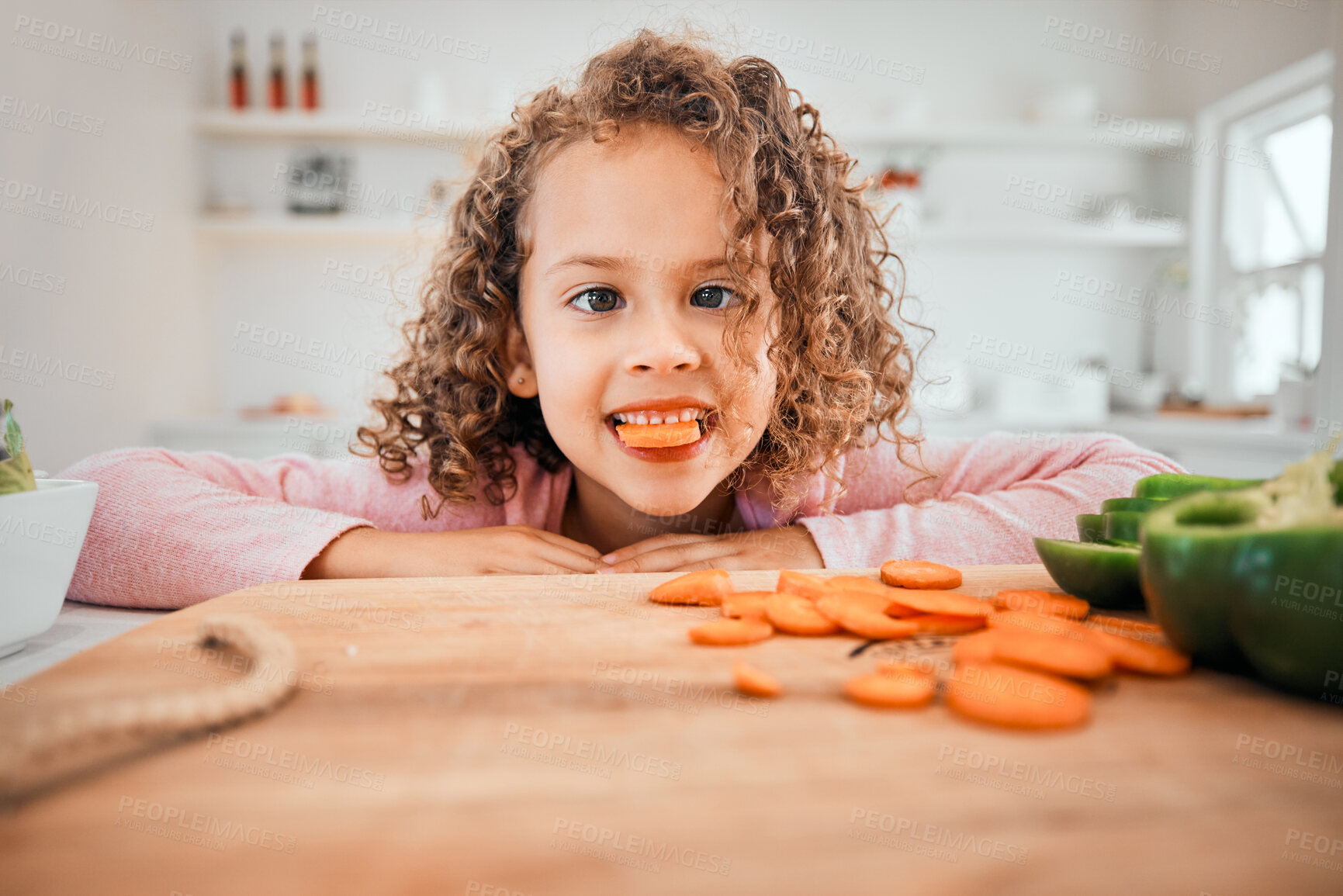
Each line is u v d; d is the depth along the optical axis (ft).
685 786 1.00
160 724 1.11
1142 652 1.43
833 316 3.11
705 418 2.73
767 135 2.80
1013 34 10.73
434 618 1.73
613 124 2.54
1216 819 0.94
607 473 2.79
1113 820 0.93
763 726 1.18
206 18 9.70
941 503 3.00
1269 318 9.31
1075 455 3.26
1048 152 10.61
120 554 2.43
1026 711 1.17
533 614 1.78
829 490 3.23
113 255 7.54
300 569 2.44
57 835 0.88
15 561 1.65
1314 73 8.36
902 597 1.72
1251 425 7.70
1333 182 6.84
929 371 9.04
